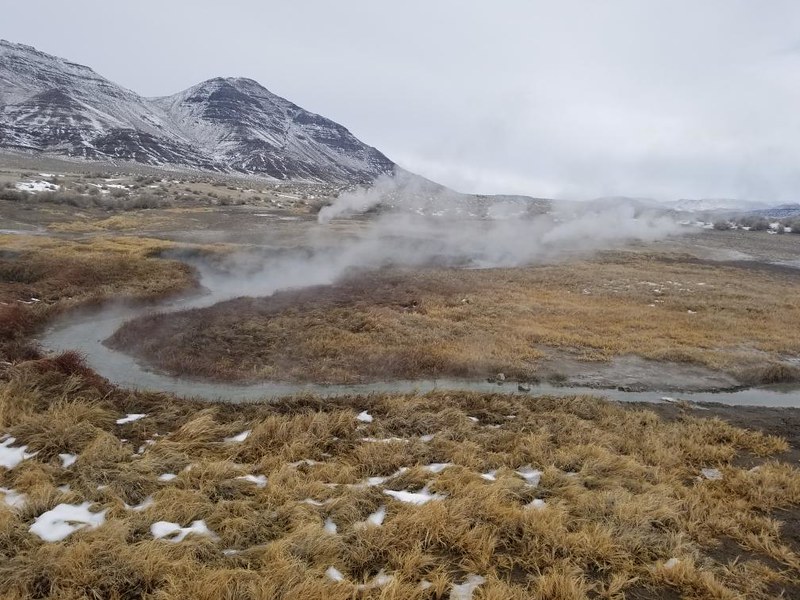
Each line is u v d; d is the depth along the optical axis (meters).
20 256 22.11
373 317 17.23
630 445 9.09
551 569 5.40
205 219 38.56
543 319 18.38
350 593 4.91
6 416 8.60
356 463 8.09
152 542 5.48
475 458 8.18
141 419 9.38
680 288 25.09
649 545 5.96
